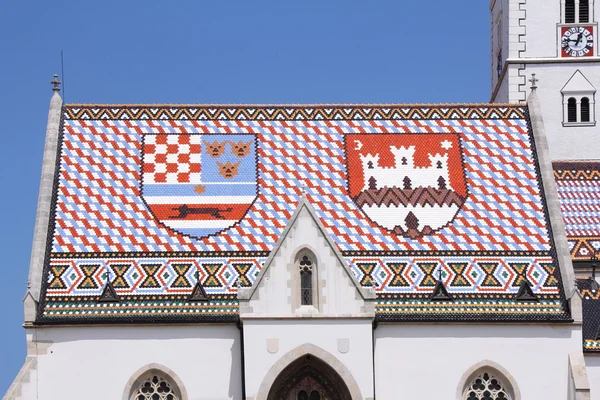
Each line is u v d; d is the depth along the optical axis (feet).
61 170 291.17
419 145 299.17
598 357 277.64
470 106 306.96
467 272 278.67
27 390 266.16
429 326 271.69
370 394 262.67
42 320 268.41
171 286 274.16
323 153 297.12
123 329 269.23
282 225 284.61
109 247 279.69
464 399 271.69
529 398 270.67
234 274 276.21
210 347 269.23
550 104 353.92
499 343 271.90
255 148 297.33
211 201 288.10
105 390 267.80
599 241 330.34
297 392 267.59
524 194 292.20
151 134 298.15
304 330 263.49
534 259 281.33
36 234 279.08
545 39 353.92
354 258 279.90
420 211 288.10
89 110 301.63
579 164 346.13
